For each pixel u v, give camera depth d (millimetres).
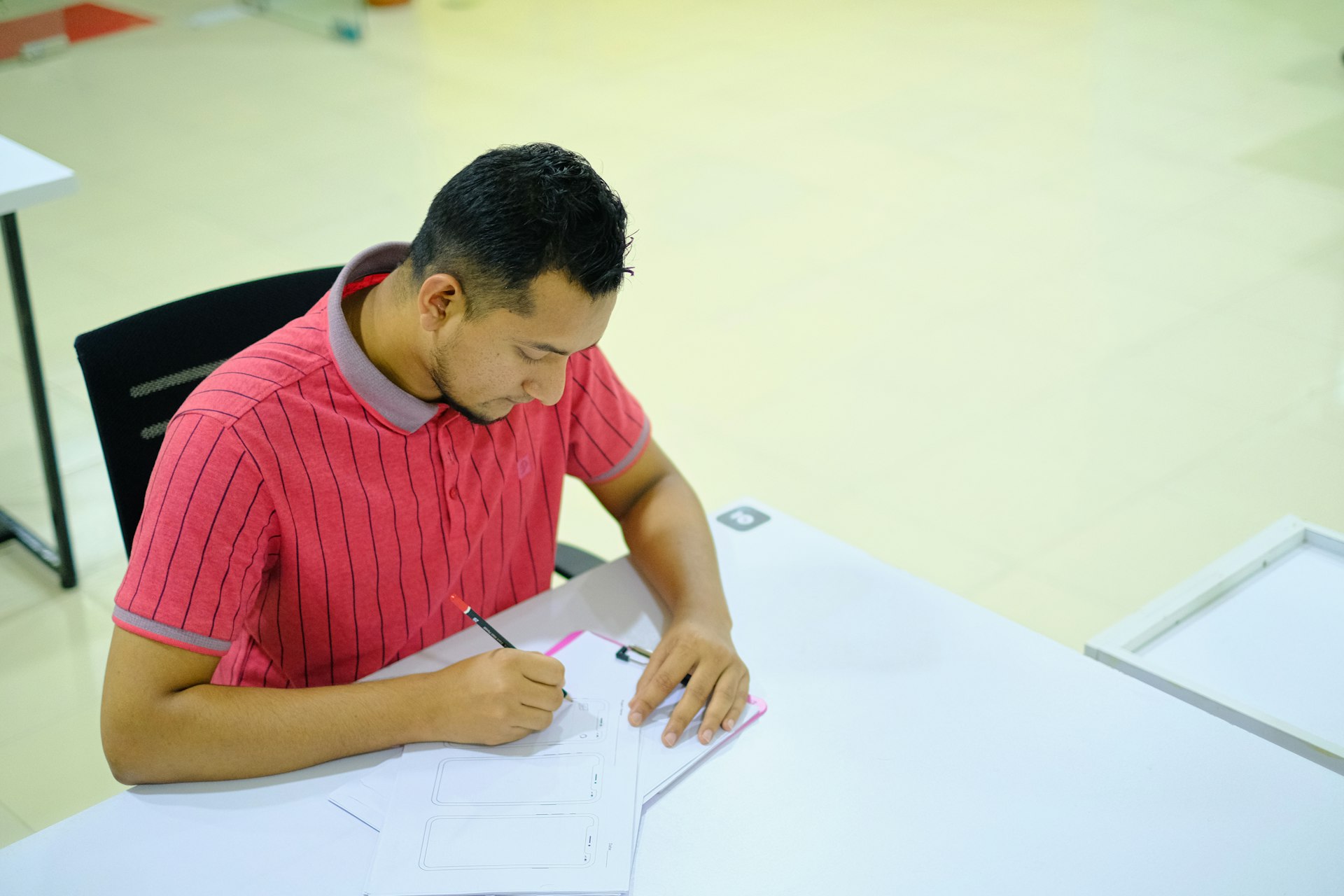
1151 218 3988
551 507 1422
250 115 5051
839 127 4812
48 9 5766
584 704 1163
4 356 3312
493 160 1018
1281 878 983
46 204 4246
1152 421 2971
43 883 982
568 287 1012
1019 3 6285
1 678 2260
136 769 1068
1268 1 6098
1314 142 4484
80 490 2787
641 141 4715
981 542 2594
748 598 1323
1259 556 1565
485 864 986
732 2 6434
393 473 1195
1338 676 1393
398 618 1289
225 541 1100
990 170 4391
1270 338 3291
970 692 1183
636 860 1003
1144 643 1444
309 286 1429
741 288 3645
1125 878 984
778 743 1123
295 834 1028
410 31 6102
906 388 3139
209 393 1131
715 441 2949
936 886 979
